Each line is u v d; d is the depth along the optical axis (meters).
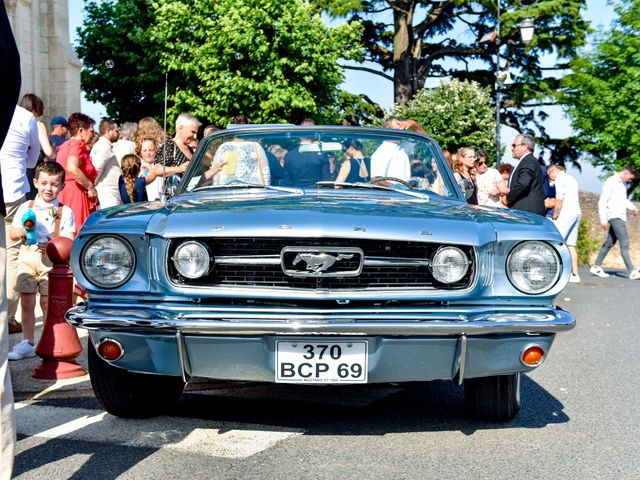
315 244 4.49
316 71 32.47
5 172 7.80
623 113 34.06
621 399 6.00
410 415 5.34
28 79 26.30
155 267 4.54
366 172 5.88
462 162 10.55
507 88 44.47
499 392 5.04
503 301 4.63
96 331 4.48
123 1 36.06
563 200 16.25
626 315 11.08
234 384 6.18
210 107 32.03
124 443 4.62
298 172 5.82
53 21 27.23
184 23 32.72
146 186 8.96
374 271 4.54
